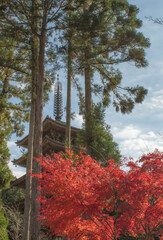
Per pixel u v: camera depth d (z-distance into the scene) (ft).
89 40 52.70
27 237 42.32
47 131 93.91
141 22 56.39
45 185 19.08
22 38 49.01
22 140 93.45
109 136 50.31
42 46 48.73
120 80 61.41
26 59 53.36
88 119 52.37
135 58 55.16
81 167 20.98
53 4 46.39
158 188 18.49
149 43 53.88
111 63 59.82
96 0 52.75
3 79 56.85
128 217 19.27
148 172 19.53
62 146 76.74
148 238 20.81
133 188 18.56
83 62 53.93
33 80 51.67
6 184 51.80
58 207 18.65
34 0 48.91
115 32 53.26
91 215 19.34
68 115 55.57
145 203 20.01
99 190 18.69
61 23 47.73
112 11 55.16
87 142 48.52
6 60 50.29
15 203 71.36
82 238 21.59
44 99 54.24
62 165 19.84
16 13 48.08
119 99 60.54
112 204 19.67
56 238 49.67
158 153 19.72
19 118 59.26
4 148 53.93
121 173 19.98
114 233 19.90
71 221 20.20
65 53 50.93
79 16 49.11
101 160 43.62
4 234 44.37
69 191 18.53
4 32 47.55
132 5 55.72
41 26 51.52
